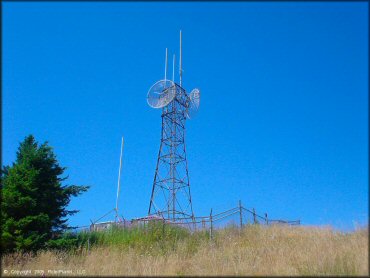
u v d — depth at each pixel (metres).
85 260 18.00
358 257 12.06
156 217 26.66
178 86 33.12
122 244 21.86
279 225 24.25
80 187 23.23
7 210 20.70
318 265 12.74
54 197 22.17
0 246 19.72
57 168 22.92
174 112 32.47
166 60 34.16
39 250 19.78
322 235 17.83
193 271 13.89
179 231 23.52
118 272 14.26
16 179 21.27
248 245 20.05
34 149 22.62
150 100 32.91
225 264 14.98
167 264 15.20
